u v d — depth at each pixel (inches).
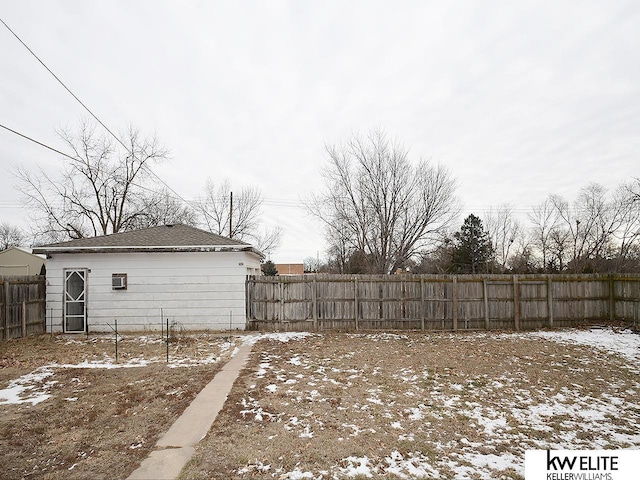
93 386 269.3
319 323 528.4
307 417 211.8
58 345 421.1
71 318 512.1
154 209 1221.7
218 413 216.4
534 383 282.4
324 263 2079.2
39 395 251.0
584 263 1259.8
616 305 549.3
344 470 157.8
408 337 476.1
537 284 542.9
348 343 434.9
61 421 209.0
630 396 258.8
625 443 190.2
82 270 515.2
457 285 535.8
